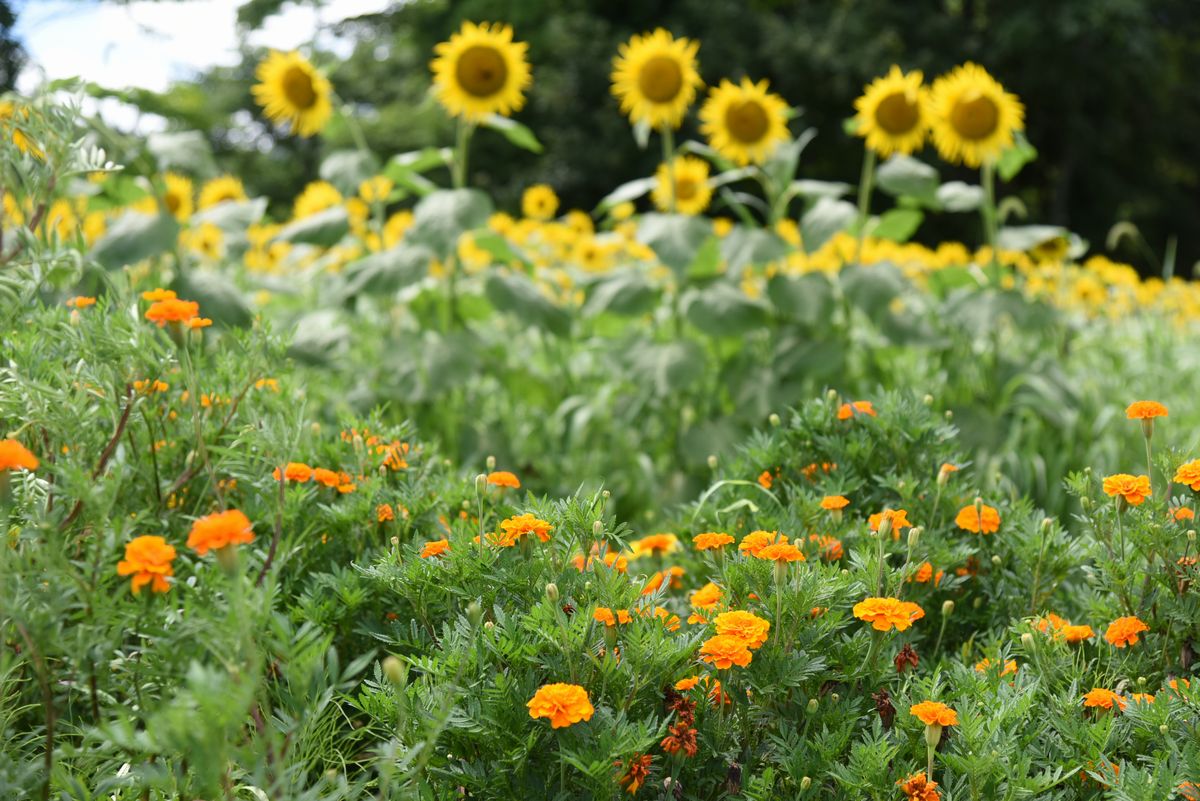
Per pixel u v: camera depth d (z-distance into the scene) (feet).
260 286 15.08
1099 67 66.59
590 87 64.69
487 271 16.11
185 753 3.80
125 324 5.35
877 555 5.61
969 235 66.13
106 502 4.47
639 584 5.08
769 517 6.48
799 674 4.93
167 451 6.07
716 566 5.75
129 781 4.40
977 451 13.80
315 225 14.52
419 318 15.85
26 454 4.18
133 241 11.57
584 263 22.94
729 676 5.00
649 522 11.37
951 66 64.34
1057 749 4.85
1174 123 74.90
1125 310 24.04
